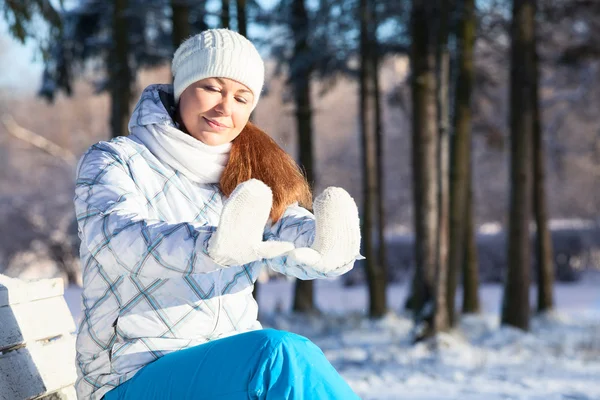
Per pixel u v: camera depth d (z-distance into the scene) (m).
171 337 2.22
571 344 10.58
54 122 32.03
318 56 14.04
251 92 2.45
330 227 2.02
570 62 16.27
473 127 17.05
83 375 2.30
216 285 2.29
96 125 32.28
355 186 31.92
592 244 26.25
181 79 2.42
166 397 2.03
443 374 7.94
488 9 14.34
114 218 1.99
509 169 12.03
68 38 14.06
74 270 25.23
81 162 2.23
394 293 22.72
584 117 22.95
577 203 28.05
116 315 2.24
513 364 8.68
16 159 31.66
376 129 14.75
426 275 11.73
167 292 2.22
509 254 11.98
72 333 2.84
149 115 2.35
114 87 11.79
